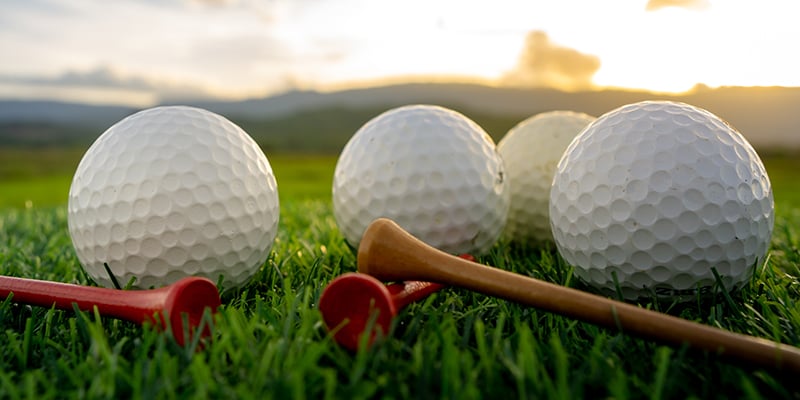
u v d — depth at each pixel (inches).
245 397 5.2
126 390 5.5
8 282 6.7
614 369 5.7
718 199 6.7
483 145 8.4
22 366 5.9
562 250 7.5
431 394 5.4
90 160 7.2
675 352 5.9
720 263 6.8
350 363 5.8
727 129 7.1
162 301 6.0
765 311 6.5
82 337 6.2
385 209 8.1
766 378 5.6
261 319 6.4
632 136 7.0
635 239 6.9
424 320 6.5
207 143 7.2
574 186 7.2
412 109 8.5
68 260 8.6
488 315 6.6
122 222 7.0
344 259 8.2
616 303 5.9
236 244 7.2
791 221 11.0
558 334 6.2
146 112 7.5
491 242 8.4
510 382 5.6
